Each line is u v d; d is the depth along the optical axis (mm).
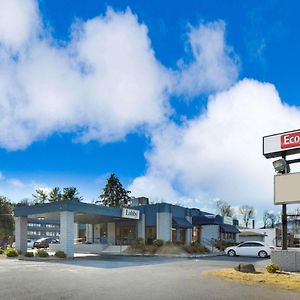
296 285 13312
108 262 24469
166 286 13031
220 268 20062
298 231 46156
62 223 29406
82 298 10578
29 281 14078
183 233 42656
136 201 44719
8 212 55469
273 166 20422
